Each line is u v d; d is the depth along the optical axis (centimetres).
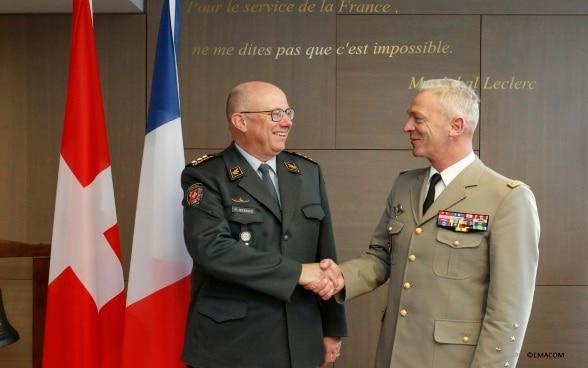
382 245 299
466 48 441
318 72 441
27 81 441
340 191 443
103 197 310
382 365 278
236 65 442
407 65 441
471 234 259
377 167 443
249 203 278
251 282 269
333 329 301
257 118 281
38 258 380
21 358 440
